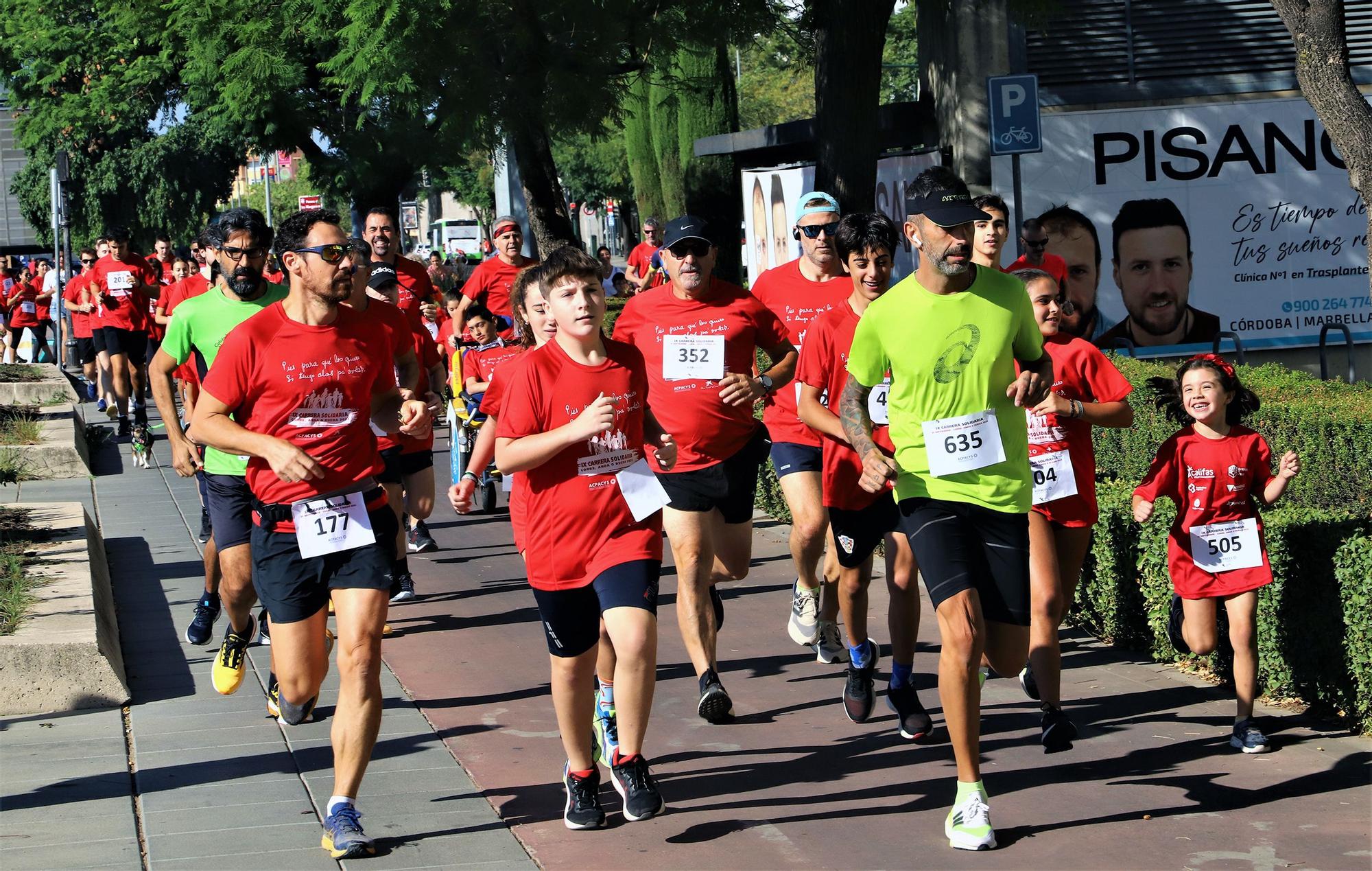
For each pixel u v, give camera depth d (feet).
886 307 19.71
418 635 31.78
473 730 24.68
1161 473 23.53
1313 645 23.88
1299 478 37.27
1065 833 19.40
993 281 19.62
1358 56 70.13
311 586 20.04
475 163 91.61
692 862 18.69
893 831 19.65
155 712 25.88
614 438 19.35
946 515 19.43
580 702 19.65
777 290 28.40
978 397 19.44
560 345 19.29
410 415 21.31
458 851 19.08
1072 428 23.29
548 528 19.30
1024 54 67.56
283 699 21.03
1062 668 27.78
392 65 53.31
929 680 27.14
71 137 139.03
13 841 19.45
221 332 26.27
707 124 109.70
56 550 34.35
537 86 55.31
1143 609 28.12
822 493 27.66
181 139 175.83
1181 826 19.48
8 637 26.32
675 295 26.37
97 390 85.20
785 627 31.55
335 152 83.87
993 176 68.03
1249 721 22.62
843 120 55.42
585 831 19.84
